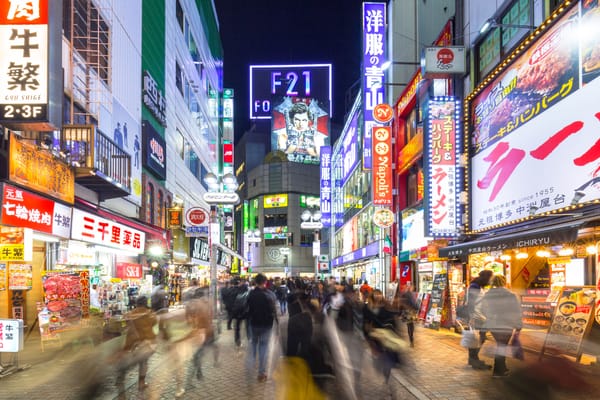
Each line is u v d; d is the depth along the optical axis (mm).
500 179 15023
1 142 11703
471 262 16391
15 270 12203
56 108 12258
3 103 11617
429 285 22641
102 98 19312
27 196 12367
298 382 5742
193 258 34938
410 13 30297
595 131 10586
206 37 50250
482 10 17484
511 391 4738
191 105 40594
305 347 5812
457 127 17672
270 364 10938
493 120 15664
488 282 10234
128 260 23438
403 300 12750
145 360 8656
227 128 62812
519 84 14016
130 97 23047
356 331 9633
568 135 11555
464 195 17453
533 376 4629
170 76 32094
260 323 10125
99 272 17469
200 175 45062
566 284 12625
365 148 28812
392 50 30078
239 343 13484
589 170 10766
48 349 12039
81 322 12938
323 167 59875
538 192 12812
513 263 15031
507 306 8422
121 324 15047
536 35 13000
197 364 9695
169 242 29438
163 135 29766
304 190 86750
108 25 20250
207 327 9867
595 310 9750
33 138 13195
